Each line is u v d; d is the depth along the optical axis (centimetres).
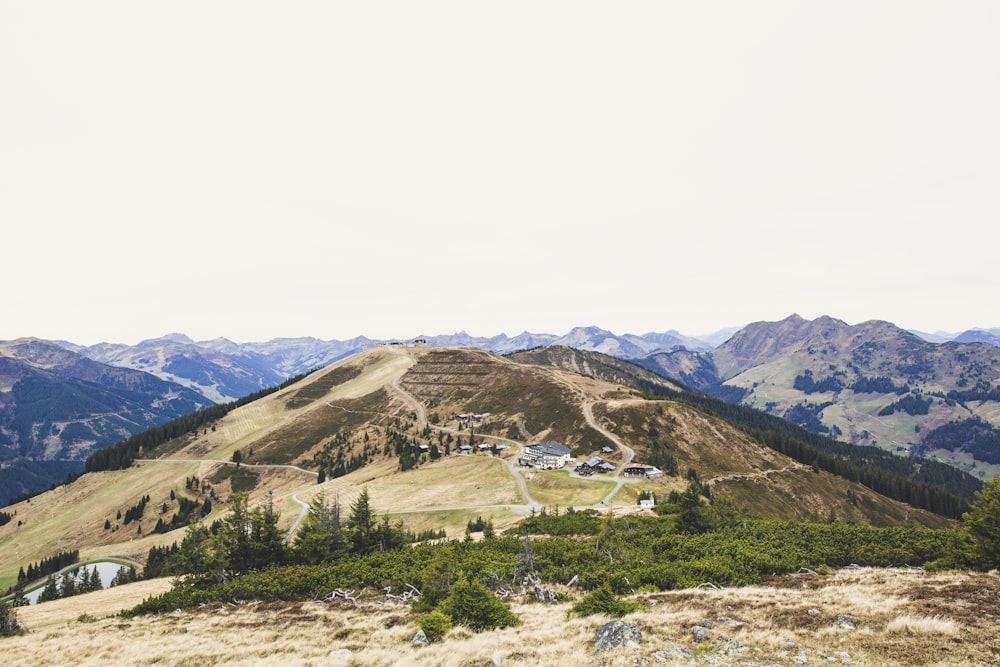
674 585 3525
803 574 3772
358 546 6069
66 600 5522
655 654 1909
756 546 4625
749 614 2391
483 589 3006
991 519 3488
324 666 2255
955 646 1748
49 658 2747
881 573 3416
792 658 1773
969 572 3150
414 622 3014
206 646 2797
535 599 3481
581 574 4006
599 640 2112
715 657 1842
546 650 2112
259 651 2641
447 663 2067
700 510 6112
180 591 4247
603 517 7569
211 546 5116
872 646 1814
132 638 3102
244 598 4038
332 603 3734
